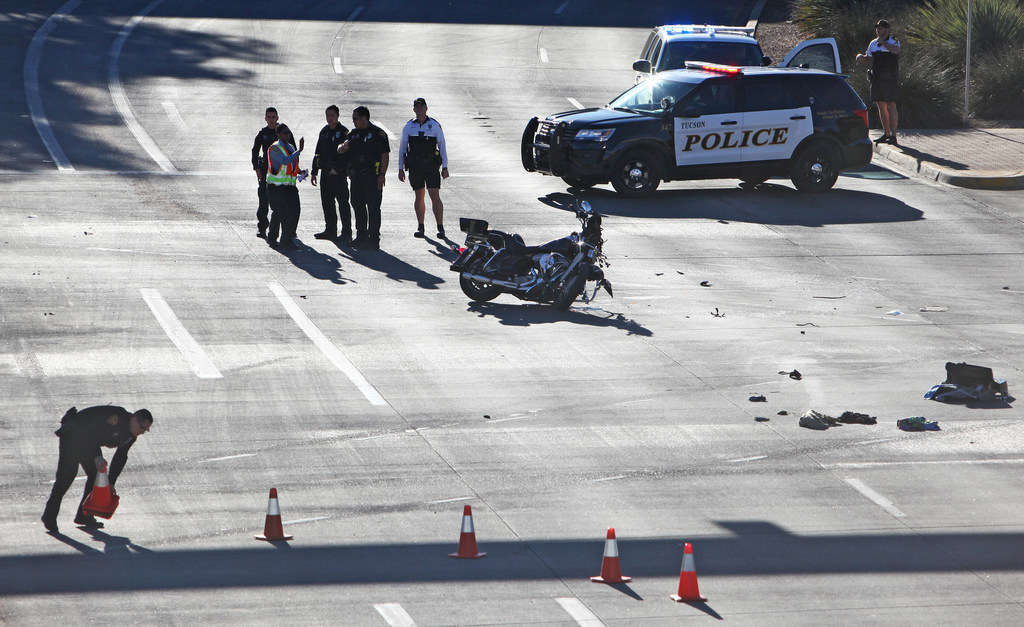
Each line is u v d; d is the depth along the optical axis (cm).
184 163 8688
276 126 6856
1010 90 10812
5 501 3706
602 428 4453
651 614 3072
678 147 8206
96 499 3453
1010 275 6731
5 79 10856
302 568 3294
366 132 6800
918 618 3092
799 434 4438
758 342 5509
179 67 11688
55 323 5441
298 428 4372
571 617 3041
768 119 8300
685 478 4019
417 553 3412
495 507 3753
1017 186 8675
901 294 6338
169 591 3136
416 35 13800
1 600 3064
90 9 14138
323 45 13062
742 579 3294
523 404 4675
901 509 3806
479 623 2994
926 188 8719
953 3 11831
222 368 4969
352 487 3881
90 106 10144
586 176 8156
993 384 4859
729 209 8069
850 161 8506
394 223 7488
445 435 4347
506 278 5928
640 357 5269
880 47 9619
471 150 9469
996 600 3209
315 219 7556
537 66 12619
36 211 7338
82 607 3036
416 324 5644
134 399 4594
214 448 4169
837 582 3291
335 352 5212
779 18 14412
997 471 4131
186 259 6544
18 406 4481
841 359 5303
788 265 6825
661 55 9644
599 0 16012
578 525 3634
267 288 6106
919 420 4519
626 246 7106
